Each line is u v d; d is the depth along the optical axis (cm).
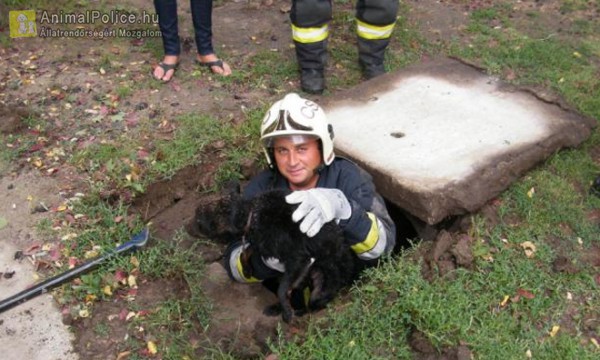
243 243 289
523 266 322
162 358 286
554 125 402
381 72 498
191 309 307
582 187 387
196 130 429
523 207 362
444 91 439
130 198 383
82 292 317
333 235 271
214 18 599
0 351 290
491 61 516
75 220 362
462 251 320
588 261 334
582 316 302
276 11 615
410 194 349
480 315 296
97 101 468
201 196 396
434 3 626
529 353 281
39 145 421
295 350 277
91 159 407
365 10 473
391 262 313
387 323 287
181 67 509
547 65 514
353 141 390
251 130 425
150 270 328
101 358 287
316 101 459
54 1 611
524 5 625
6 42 545
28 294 311
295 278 266
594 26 585
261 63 520
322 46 471
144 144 421
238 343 290
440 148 381
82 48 541
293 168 294
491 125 402
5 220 362
